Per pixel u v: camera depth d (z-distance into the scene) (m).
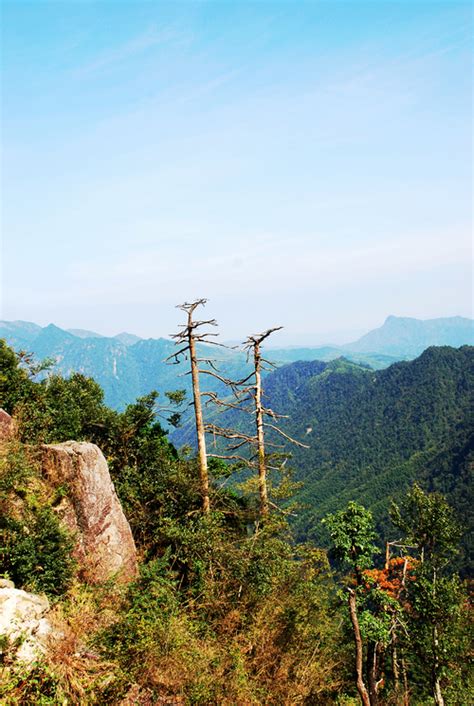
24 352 20.77
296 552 16.34
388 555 21.59
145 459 20.28
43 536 9.97
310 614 14.20
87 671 7.21
